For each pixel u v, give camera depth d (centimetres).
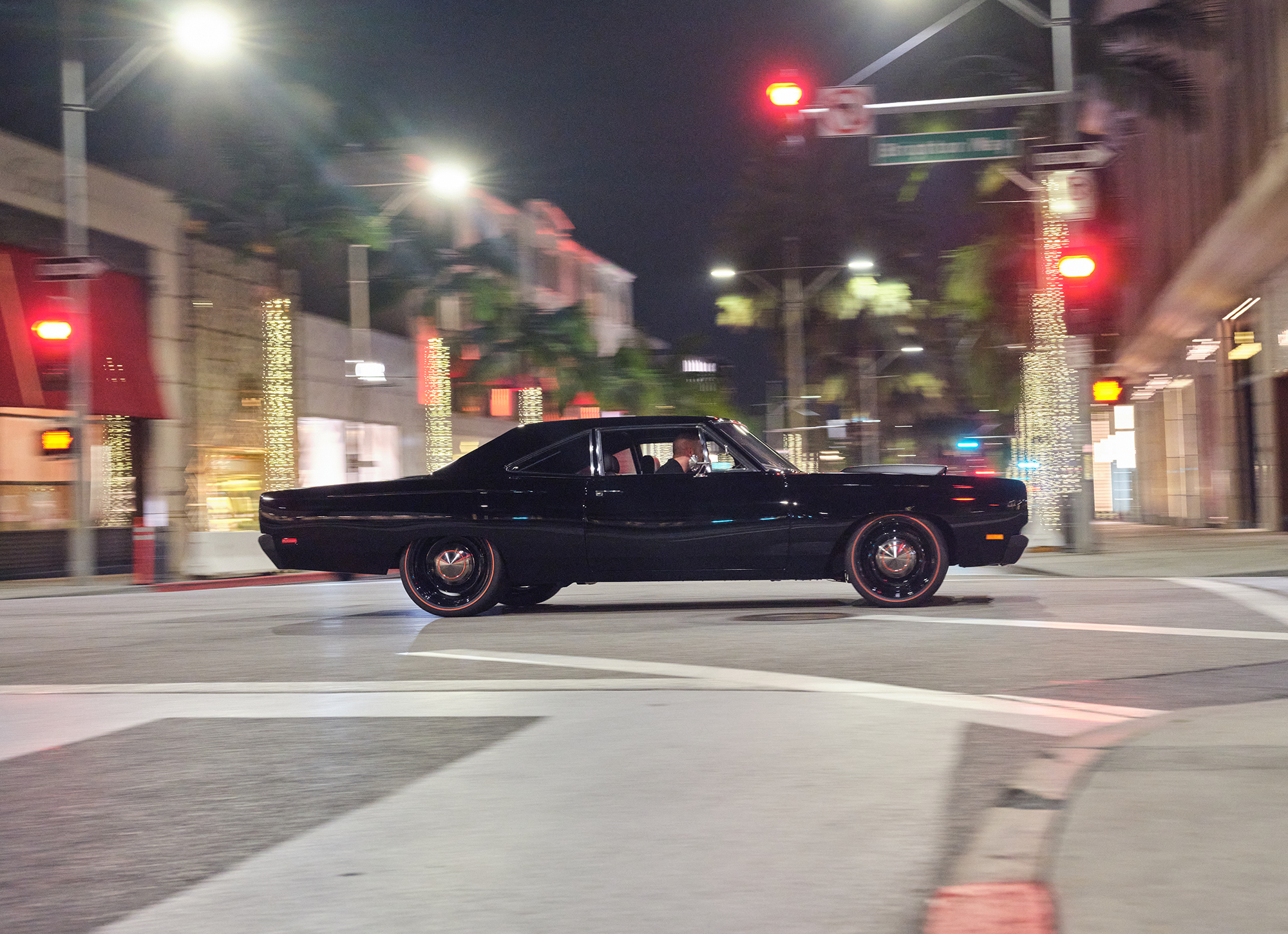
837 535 1095
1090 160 1877
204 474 3020
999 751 541
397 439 4147
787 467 1115
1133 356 4538
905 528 1101
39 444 2175
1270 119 2208
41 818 475
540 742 582
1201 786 449
